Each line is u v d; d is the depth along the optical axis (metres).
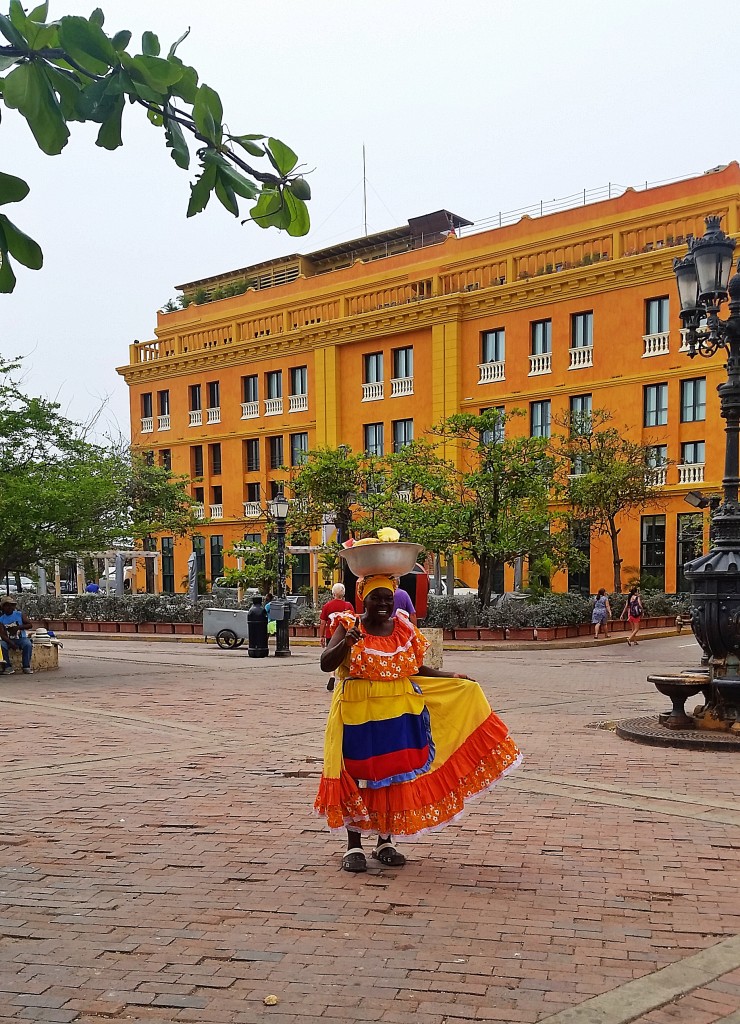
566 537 24.41
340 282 37.22
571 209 30.64
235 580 29.33
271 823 5.93
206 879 4.82
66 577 41.78
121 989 3.52
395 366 35.16
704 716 9.00
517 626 23.30
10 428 17.56
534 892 4.57
